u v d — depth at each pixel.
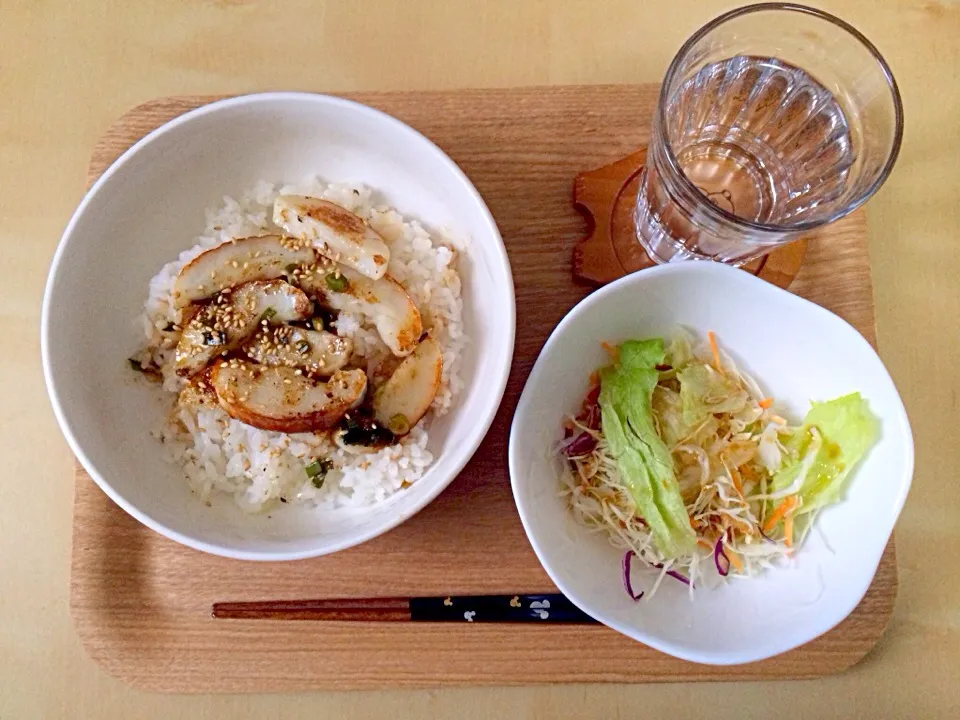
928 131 0.41
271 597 0.36
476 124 0.38
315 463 0.36
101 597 0.36
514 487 0.32
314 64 0.41
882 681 0.37
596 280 0.37
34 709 0.38
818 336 0.34
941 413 0.39
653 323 0.35
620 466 0.34
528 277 0.38
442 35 0.41
